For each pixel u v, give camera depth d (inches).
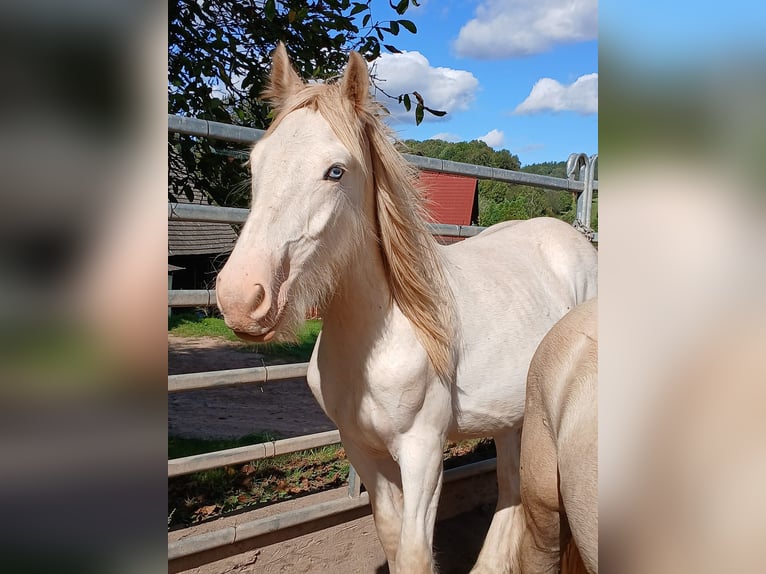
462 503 125.2
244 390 225.9
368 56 120.3
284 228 56.5
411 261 70.6
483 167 123.3
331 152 59.5
